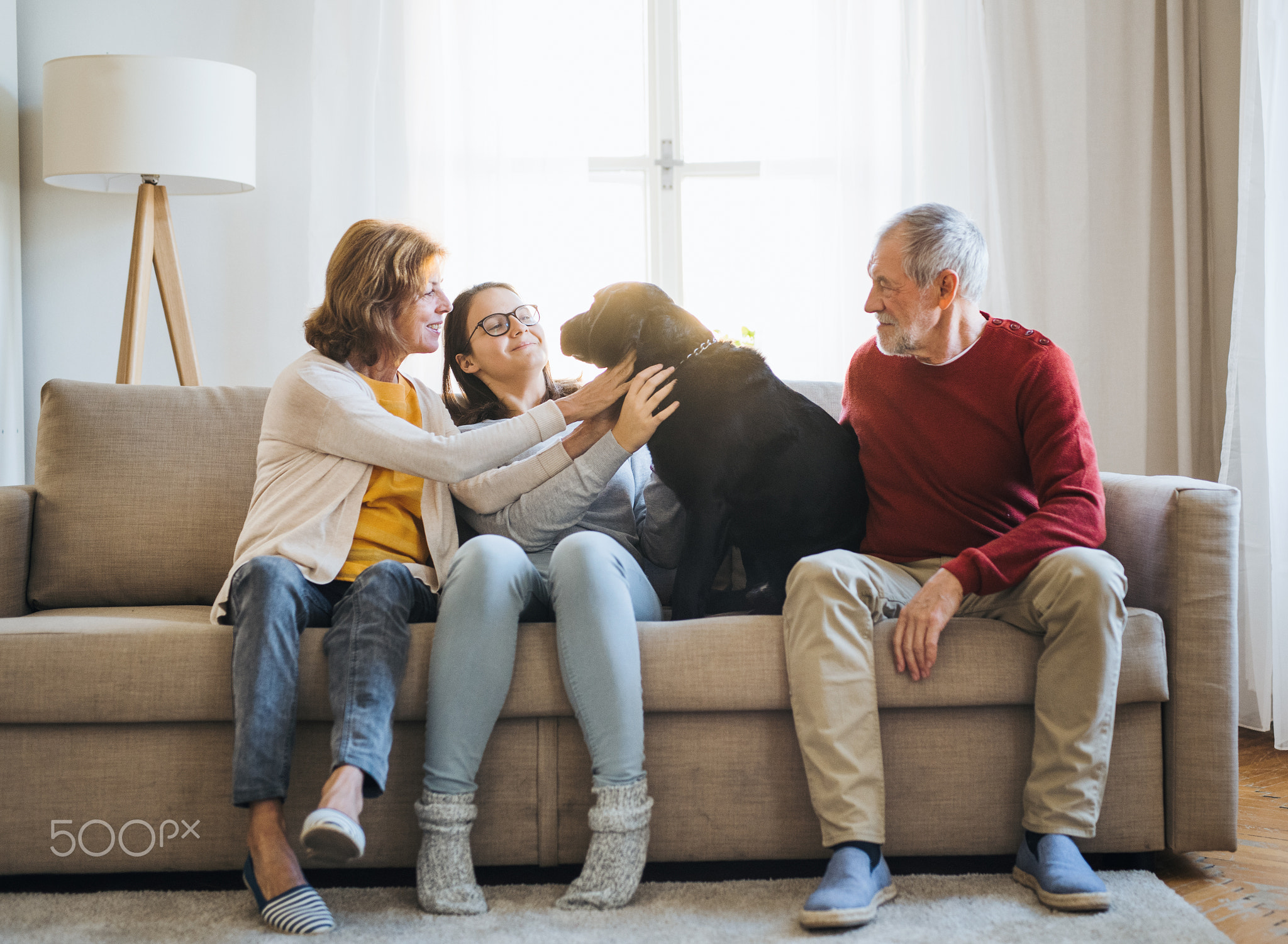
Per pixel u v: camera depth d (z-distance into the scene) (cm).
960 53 282
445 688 135
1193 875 151
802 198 292
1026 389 153
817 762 136
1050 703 139
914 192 288
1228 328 279
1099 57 280
